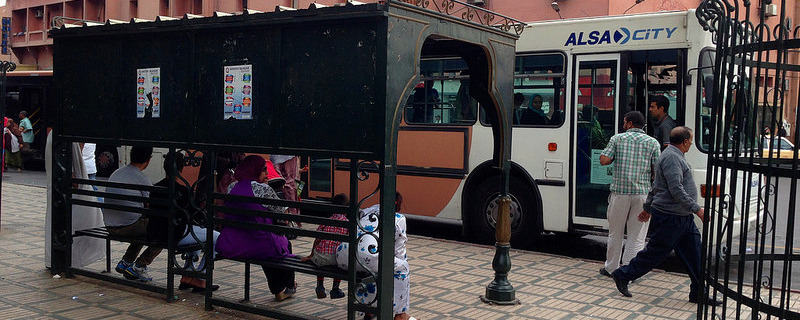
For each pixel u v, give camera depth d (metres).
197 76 5.94
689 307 6.49
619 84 8.89
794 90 16.30
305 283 7.12
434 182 10.14
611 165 8.88
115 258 8.00
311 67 5.22
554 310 6.29
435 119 10.23
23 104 22.33
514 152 9.59
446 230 11.25
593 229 9.02
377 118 4.89
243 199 5.66
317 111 5.20
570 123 9.20
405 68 5.00
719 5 3.96
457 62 10.00
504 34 6.19
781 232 11.34
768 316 3.54
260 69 5.52
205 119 5.90
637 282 7.46
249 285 6.54
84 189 6.96
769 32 3.76
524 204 9.55
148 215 6.40
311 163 11.26
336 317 5.87
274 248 5.84
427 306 6.32
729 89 3.74
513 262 8.35
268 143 5.48
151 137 6.32
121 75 6.50
